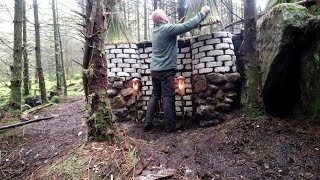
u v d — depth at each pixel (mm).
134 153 2867
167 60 4145
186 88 4652
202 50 4234
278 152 2865
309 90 3451
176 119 4688
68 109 7691
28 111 7305
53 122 5594
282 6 3488
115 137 3057
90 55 2947
